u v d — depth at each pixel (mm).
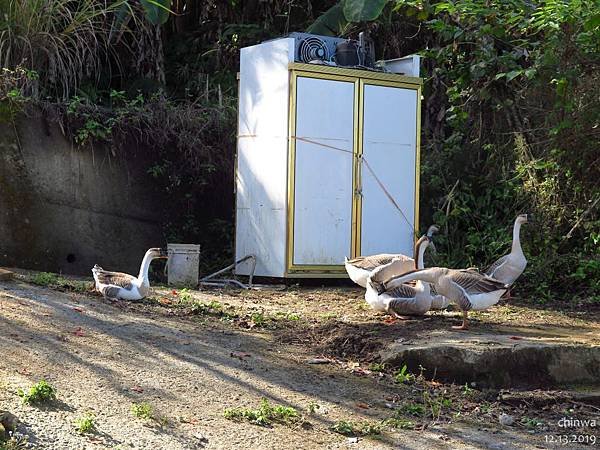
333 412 7000
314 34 13844
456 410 7316
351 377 7887
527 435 6855
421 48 16531
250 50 12797
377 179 12734
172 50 16797
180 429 6324
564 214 13516
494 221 14461
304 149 12250
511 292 12648
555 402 7629
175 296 10648
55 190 12516
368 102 12664
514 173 14430
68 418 6145
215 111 14180
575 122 12977
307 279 12672
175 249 11961
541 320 10297
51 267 12414
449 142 15367
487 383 7855
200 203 14141
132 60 15422
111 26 14344
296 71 12172
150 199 13570
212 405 6863
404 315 9586
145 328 8703
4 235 11953
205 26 16781
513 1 11953
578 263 13031
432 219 14742
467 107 14828
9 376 6805
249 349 8391
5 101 12117
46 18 13094
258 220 12547
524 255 12742
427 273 9117
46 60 13352
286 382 7547
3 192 11977
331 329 9016
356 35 15953
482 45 13289
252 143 12680
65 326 8422
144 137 13516
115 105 14562
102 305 9500
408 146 12992
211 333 8836
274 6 16828
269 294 11547
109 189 13109
